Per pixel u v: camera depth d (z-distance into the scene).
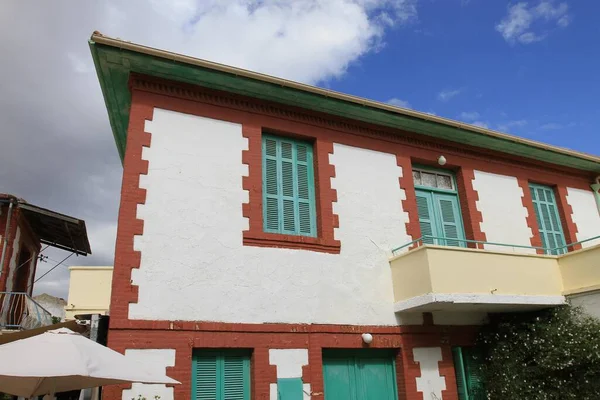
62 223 15.29
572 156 12.70
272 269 8.46
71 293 13.20
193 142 8.66
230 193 8.63
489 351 9.82
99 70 8.64
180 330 7.43
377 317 9.11
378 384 9.00
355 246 9.45
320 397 8.08
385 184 10.34
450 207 11.27
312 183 9.80
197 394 7.43
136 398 6.90
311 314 8.52
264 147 9.53
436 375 9.22
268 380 7.79
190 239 8.02
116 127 10.48
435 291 8.51
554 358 8.73
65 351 4.99
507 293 9.16
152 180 8.09
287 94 9.52
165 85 8.80
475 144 11.77
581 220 12.95
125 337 7.06
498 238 11.25
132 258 7.50
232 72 8.84
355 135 10.42
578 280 9.70
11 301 13.55
